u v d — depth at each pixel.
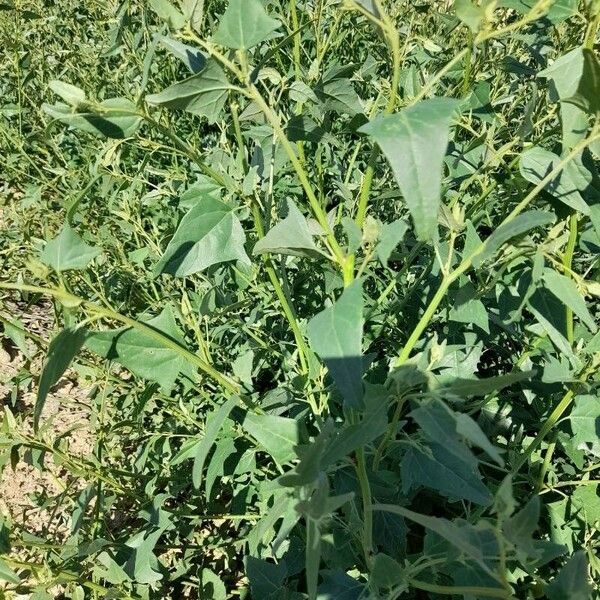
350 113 1.40
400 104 1.72
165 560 1.91
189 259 1.17
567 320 1.22
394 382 0.88
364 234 0.90
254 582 1.31
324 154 2.30
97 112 0.99
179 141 1.11
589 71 0.80
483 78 1.88
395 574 0.91
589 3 0.96
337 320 0.78
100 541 1.24
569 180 1.10
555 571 1.46
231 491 1.88
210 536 1.81
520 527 0.67
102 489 1.54
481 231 2.13
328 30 2.52
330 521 1.15
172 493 1.69
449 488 1.06
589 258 1.82
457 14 0.84
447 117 0.69
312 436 1.56
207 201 1.16
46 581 1.19
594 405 1.34
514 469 1.42
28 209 2.63
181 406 1.62
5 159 2.77
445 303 1.66
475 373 2.00
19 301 3.00
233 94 1.22
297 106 1.68
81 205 2.47
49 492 2.07
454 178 1.66
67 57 2.83
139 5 2.38
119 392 2.06
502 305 1.42
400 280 1.88
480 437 0.69
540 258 0.99
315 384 1.49
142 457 1.65
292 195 2.32
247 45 0.90
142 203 2.17
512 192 1.61
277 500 1.15
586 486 1.50
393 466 1.43
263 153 1.55
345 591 1.13
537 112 1.73
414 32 2.49
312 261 1.78
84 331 0.97
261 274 1.84
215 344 1.77
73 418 2.53
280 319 1.93
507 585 0.71
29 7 3.15
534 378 1.52
